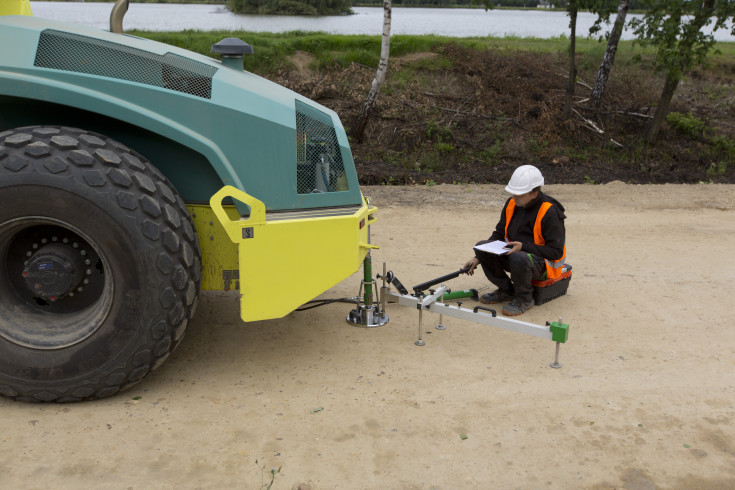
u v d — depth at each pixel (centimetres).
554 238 457
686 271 577
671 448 296
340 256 359
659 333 434
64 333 314
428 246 653
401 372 369
